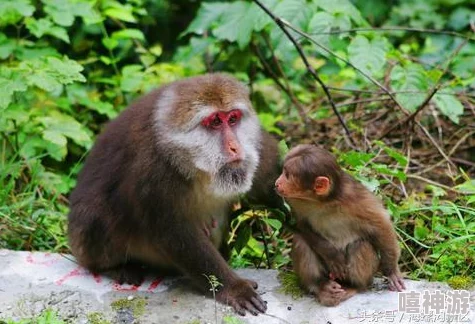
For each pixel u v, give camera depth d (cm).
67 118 1259
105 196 938
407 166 1148
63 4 1302
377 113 1294
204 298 889
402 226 1038
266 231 1082
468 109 1277
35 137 1209
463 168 1229
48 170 1240
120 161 927
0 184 1134
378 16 1705
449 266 952
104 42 1368
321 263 871
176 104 875
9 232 1087
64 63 1123
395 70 1172
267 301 877
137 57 1602
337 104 1295
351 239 866
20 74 1112
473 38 1235
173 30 1788
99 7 1382
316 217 862
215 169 868
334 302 855
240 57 1410
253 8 1249
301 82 1509
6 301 895
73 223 961
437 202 1045
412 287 888
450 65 1366
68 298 900
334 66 1541
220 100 868
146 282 937
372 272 869
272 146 944
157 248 907
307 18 1202
